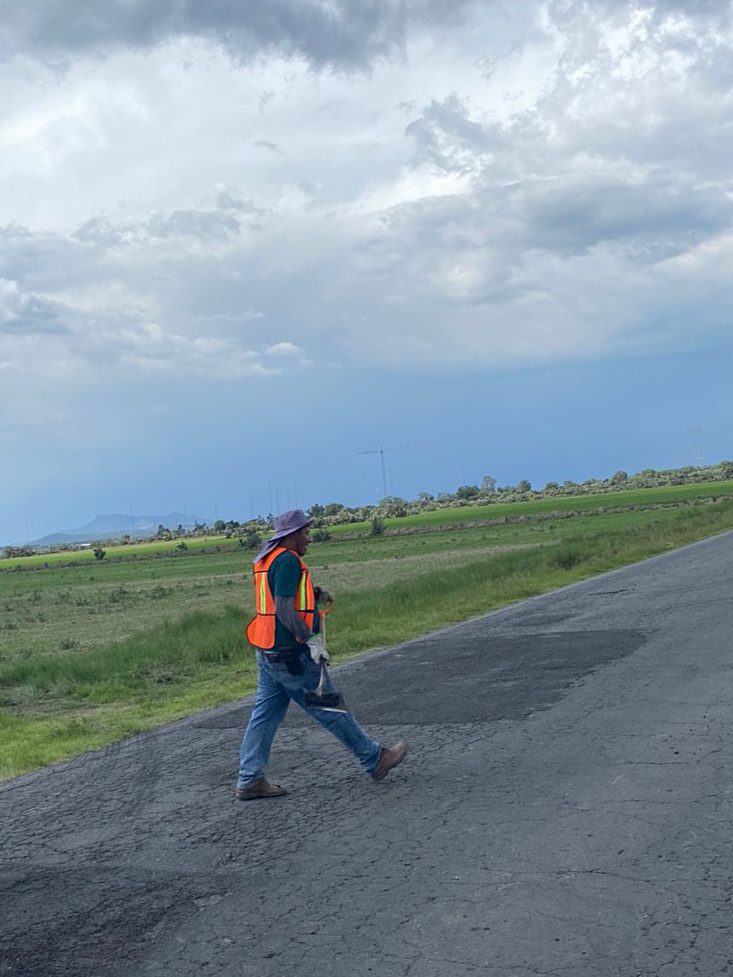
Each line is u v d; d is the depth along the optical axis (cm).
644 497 12025
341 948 419
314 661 651
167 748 860
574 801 587
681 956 387
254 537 12219
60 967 427
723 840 504
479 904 450
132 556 12519
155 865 547
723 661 998
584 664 1061
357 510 19638
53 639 2591
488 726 807
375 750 666
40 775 811
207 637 1677
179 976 409
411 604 1931
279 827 593
